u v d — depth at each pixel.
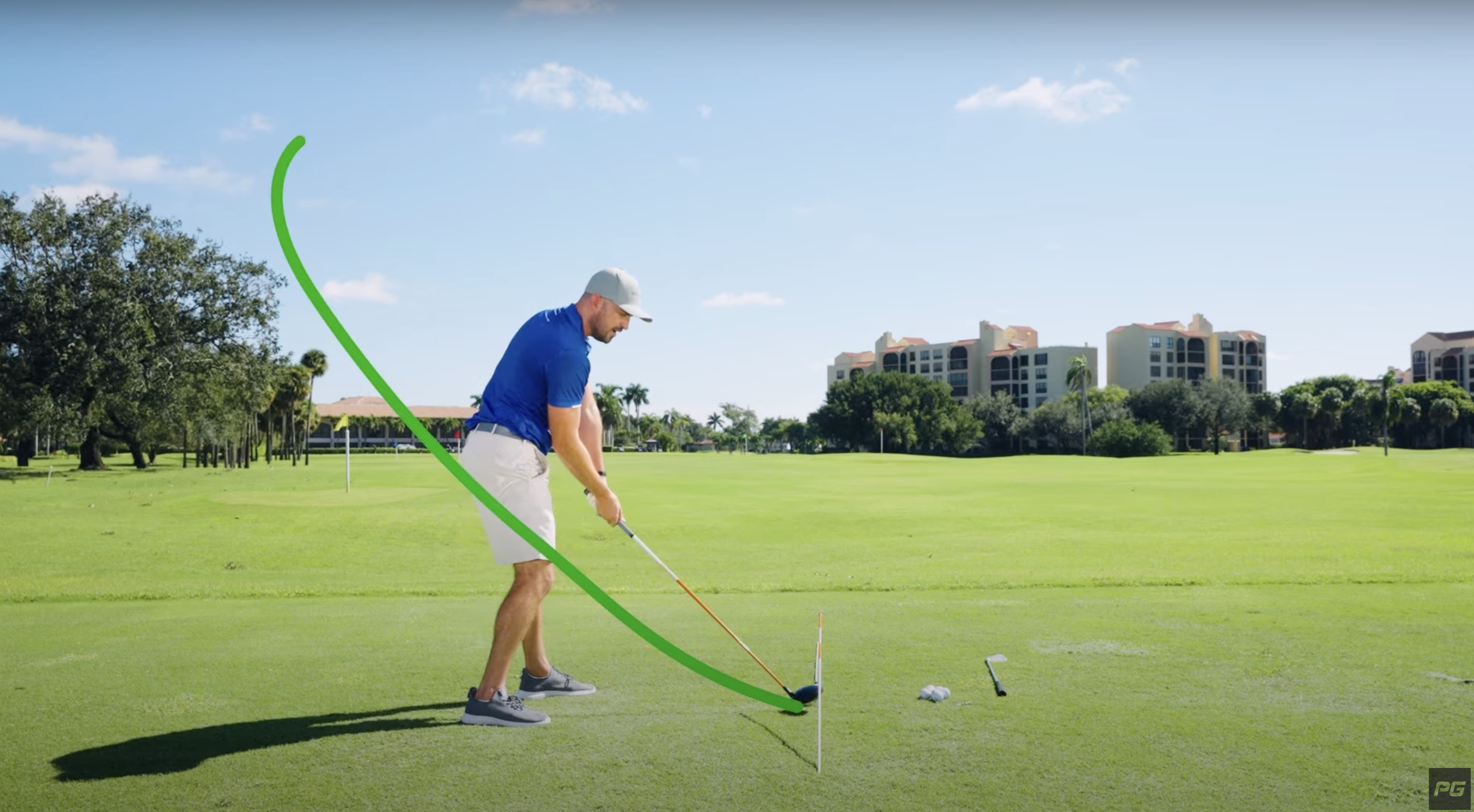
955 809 3.02
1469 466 45.59
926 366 166.12
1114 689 4.54
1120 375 154.62
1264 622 6.40
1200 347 156.12
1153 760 3.50
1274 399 131.25
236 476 40.75
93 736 3.79
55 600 8.23
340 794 3.15
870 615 6.85
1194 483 33.16
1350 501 23.39
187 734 3.81
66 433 45.84
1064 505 23.39
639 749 3.64
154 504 23.97
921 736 3.80
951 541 15.71
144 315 46.38
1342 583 8.84
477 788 3.21
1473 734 3.80
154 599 8.28
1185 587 8.57
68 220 46.06
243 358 50.44
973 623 6.42
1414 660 5.18
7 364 45.00
